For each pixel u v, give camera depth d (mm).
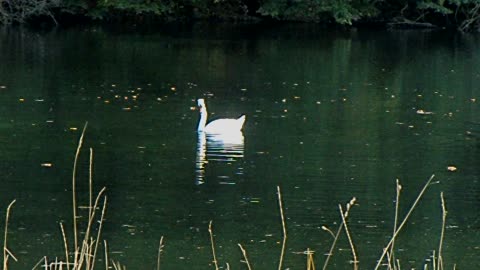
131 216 15320
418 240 14570
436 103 26266
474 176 18109
